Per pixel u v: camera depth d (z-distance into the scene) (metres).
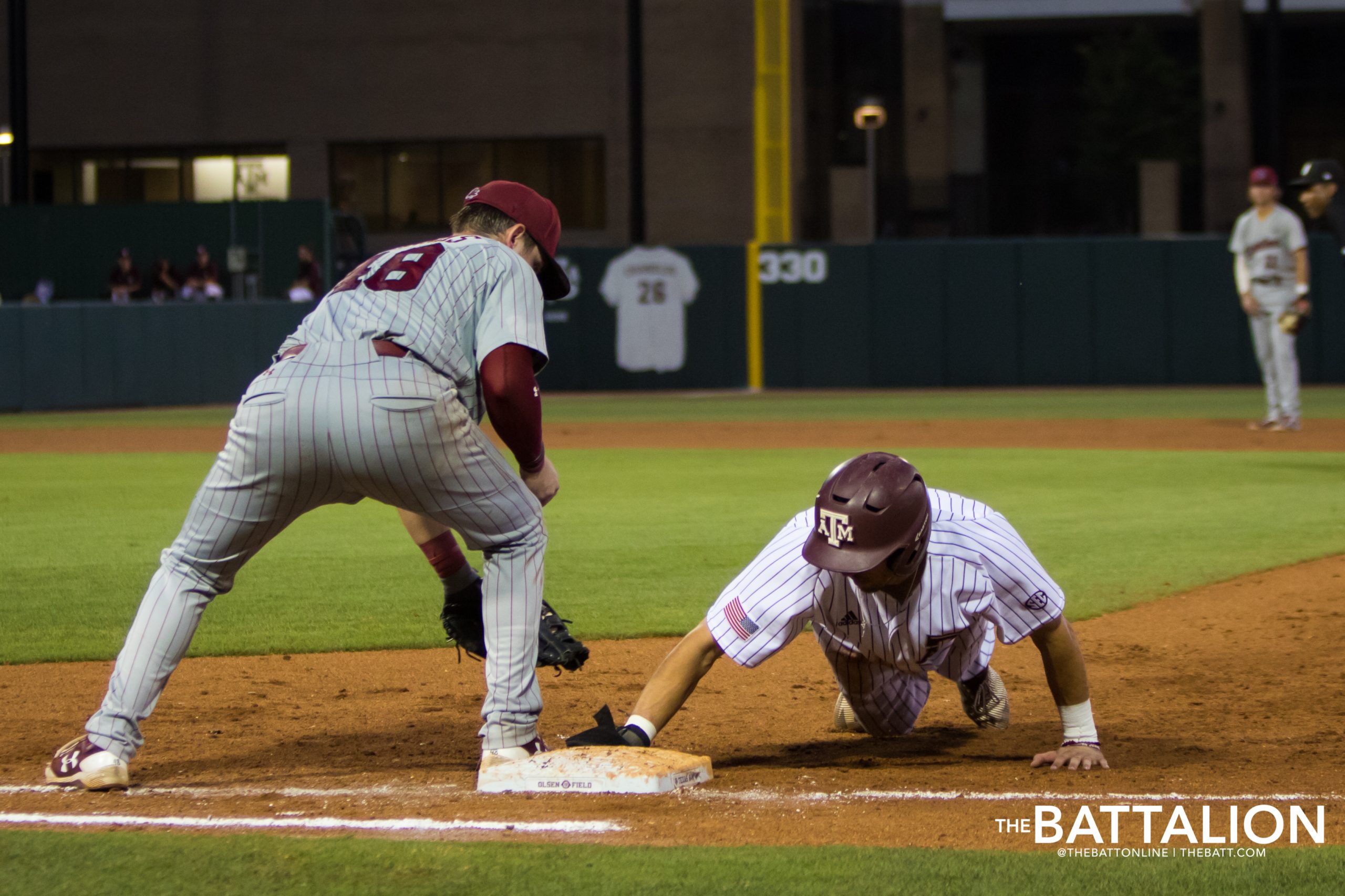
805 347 35.41
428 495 5.22
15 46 40.00
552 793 5.31
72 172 48.62
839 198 46.88
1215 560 11.19
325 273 35.00
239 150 48.19
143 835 4.65
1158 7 53.78
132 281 34.62
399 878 4.16
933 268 34.78
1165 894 4.04
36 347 30.34
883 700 5.96
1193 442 20.94
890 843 4.62
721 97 46.06
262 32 47.56
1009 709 6.59
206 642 8.65
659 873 4.20
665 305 35.56
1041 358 34.66
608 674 7.81
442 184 47.88
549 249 5.80
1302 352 33.81
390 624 9.17
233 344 32.78
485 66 47.09
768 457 19.77
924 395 33.28
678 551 11.75
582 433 24.14
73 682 7.68
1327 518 13.30
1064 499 14.71
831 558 4.88
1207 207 53.34
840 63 50.03
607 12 46.34
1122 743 6.23
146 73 47.84
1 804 5.17
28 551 11.95
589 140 47.09
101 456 20.69
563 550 11.81
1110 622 9.12
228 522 5.27
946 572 5.18
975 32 56.19
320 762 5.98
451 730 6.62
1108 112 52.09
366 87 47.47
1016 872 4.23
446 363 5.20
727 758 6.05
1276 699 7.13
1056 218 50.16
